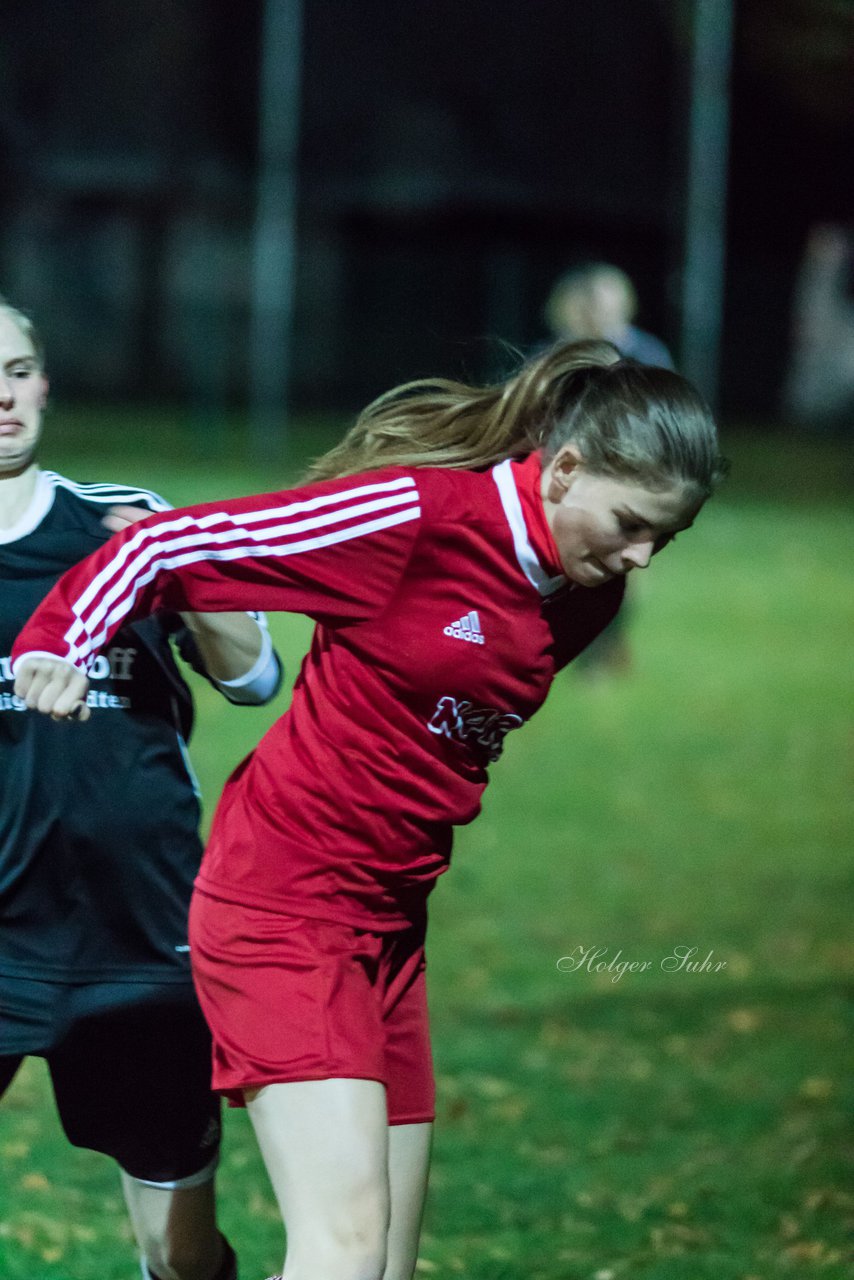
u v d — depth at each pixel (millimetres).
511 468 12172
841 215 124125
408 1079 12922
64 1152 20766
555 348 12422
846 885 35156
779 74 100562
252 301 124438
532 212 124562
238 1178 20438
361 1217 11773
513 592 12086
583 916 32812
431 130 123938
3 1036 13516
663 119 126500
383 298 124312
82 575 11578
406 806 12344
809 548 79625
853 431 129625
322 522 11844
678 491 11742
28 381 13344
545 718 48438
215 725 44406
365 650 12156
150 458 95875
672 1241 19125
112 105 122250
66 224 124375
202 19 122875
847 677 54875
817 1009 28297
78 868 13359
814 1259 18625
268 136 104188
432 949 30734
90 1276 17078
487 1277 17781
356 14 124875
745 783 42688
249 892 12438
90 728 13281
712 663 56219
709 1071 25469
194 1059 13633
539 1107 23781
